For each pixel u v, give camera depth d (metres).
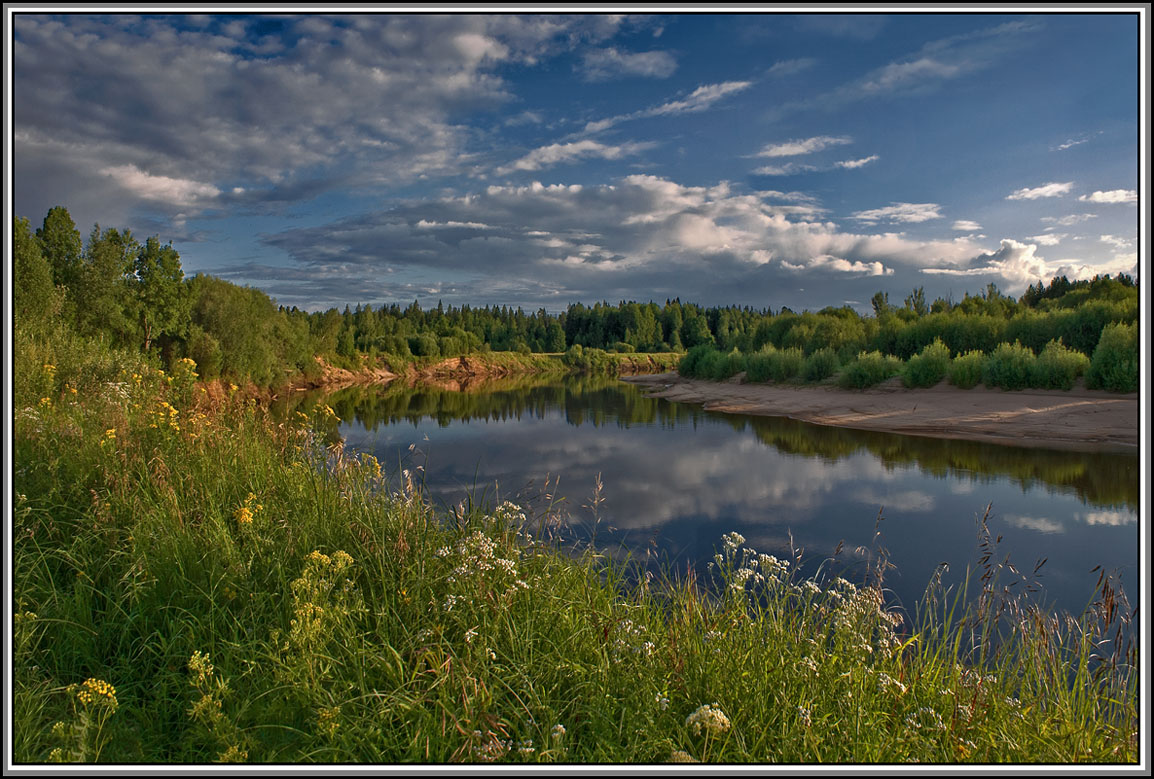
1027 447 19.33
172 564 4.15
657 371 103.56
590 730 3.20
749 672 3.64
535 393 51.00
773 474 16.03
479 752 2.81
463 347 96.88
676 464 17.45
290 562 4.38
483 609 3.79
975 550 9.82
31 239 18.08
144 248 31.64
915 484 14.77
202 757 2.93
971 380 30.17
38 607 3.77
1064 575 8.59
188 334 33.56
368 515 5.06
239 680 3.36
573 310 135.00
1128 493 13.55
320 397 43.62
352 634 3.60
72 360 10.16
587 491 13.54
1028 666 4.37
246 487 5.44
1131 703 3.79
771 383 44.00
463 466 16.11
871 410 28.86
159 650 3.71
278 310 50.75
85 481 5.10
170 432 6.37
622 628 3.93
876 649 4.38
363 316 89.69
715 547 9.61
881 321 47.66
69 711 3.18
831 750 3.08
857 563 9.12
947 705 3.70
